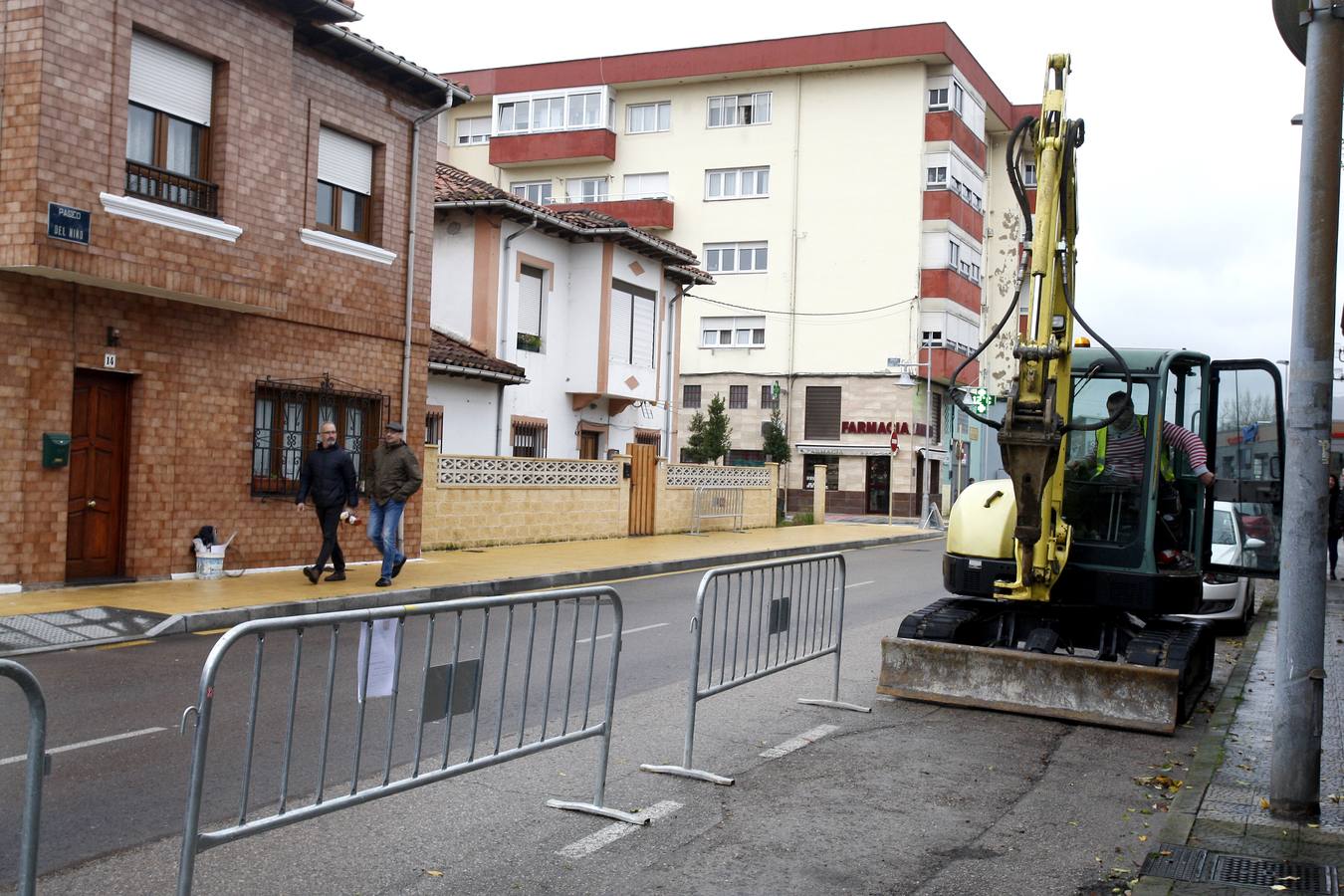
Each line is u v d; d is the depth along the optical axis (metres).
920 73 43.69
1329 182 5.97
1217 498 9.12
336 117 16.27
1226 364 9.79
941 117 43.59
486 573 16.45
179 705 8.02
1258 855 5.38
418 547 18.00
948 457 46.00
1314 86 6.00
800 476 44.72
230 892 4.67
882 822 6.01
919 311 43.53
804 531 31.72
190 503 14.28
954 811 6.27
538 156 47.88
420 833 5.52
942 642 9.16
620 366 29.38
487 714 8.19
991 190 51.34
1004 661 8.77
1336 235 6.00
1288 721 6.01
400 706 8.11
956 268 44.88
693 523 28.14
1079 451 9.38
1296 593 6.02
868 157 44.34
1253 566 9.94
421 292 17.98
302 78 15.67
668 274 31.81
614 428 30.33
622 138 47.88
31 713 3.36
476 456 20.64
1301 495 6.02
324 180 16.30
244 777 4.10
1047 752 7.68
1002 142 51.25
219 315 14.52
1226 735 7.97
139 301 13.49
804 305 45.00
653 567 19.39
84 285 12.83
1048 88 8.48
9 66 11.80
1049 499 8.58
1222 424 9.86
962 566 9.64
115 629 10.83
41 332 12.43
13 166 11.75
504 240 25.91
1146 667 8.34
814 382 44.78
